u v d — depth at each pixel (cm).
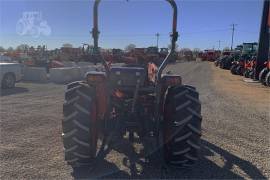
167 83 547
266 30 2202
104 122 562
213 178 516
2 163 548
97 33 566
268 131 819
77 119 510
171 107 524
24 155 586
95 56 612
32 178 494
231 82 2117
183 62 5762
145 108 572
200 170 546
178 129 517
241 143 709
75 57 3703
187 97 527
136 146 637
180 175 523
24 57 3170
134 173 524
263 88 1805
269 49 2183
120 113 566
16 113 923
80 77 2180
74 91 522
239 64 2830
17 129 754
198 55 8088
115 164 556
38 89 1525
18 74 1611
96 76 536
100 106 537
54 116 895
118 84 579
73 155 516
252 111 1077
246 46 3644
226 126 857
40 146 636
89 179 498
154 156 591
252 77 2350
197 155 534
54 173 514
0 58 2072
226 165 575
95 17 561
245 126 865
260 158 618
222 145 690
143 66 649
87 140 510
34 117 878
